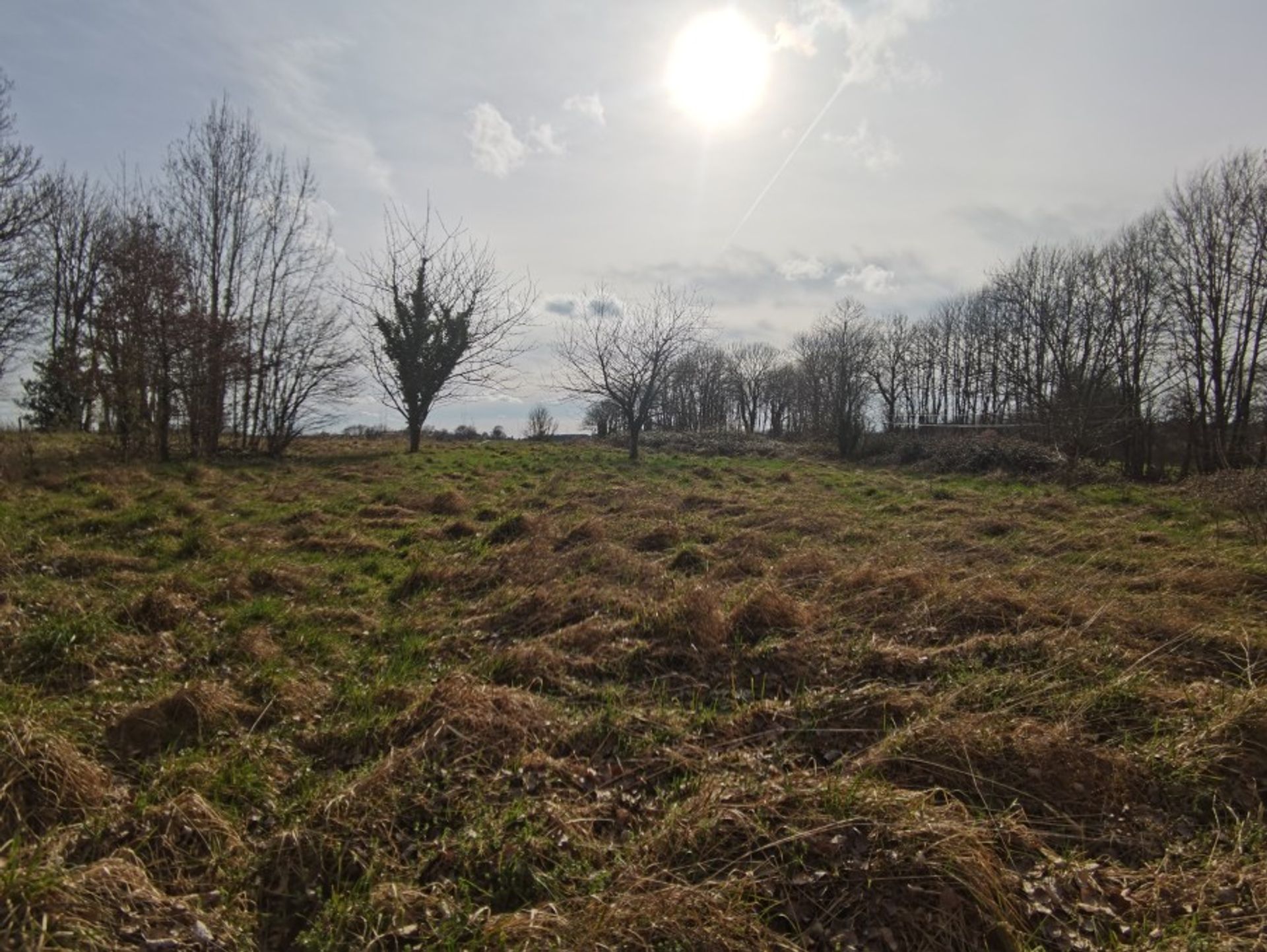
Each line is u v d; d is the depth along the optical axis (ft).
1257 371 79.97
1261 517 30.83
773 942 9.16
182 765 12.36
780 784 11.83
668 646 17.81
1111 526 34.19
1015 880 10.14
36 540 24.73
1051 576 23.35
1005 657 16.78
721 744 13.74
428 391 76.38
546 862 10.50
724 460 76.89
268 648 17.67
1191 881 10.19
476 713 13.66
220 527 30.71
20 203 62.23
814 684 16.14
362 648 18.60
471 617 20.93
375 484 47.50
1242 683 15.74
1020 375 106.11
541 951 8.84
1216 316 82.23
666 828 10.91
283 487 43.62
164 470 46.83
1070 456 70.64
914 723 13.66
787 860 10.40
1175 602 20.35
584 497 42.29
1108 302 95.35
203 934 9.00
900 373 160.97
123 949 8.49
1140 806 11.91
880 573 22.65
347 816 11.15
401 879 10.21
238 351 58.90
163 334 52.95
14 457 40.81
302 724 14.47
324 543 28.76
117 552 25.04
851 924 9.46
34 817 10.51
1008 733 13.10
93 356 52.90
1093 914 9.72
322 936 9.25
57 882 8.77
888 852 10.18
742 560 25.88
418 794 11.68
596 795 12.28
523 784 12.16
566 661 17.20
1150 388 88.28
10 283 63.46
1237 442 77.46
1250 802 11.82
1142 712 14.17
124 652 16.49
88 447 51.85
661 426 167.53
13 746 11.05
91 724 13.34
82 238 82.53
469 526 32.24
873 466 83.30
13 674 14.93
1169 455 90.79
